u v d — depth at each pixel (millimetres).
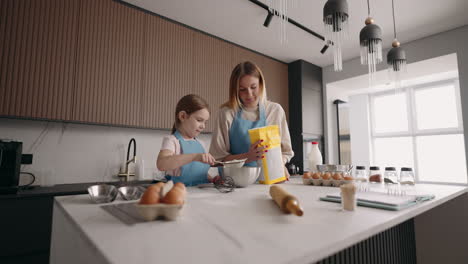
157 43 2400
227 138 1423
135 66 2242
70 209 633
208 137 2969
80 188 1762
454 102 3900
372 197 742
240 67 1388
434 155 4133
